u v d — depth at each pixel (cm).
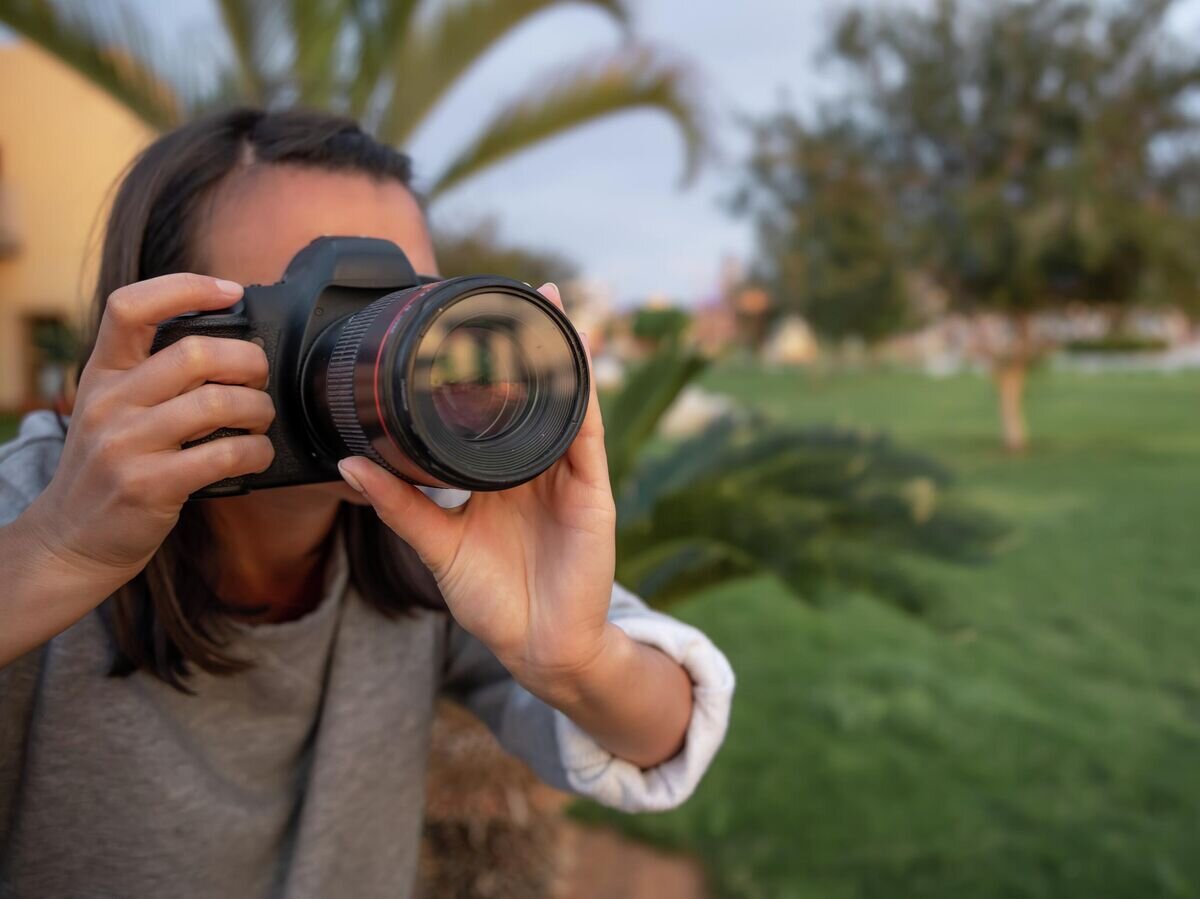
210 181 93
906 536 218
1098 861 274
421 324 68
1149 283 1089
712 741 96
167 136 99
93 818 89
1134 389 2072
